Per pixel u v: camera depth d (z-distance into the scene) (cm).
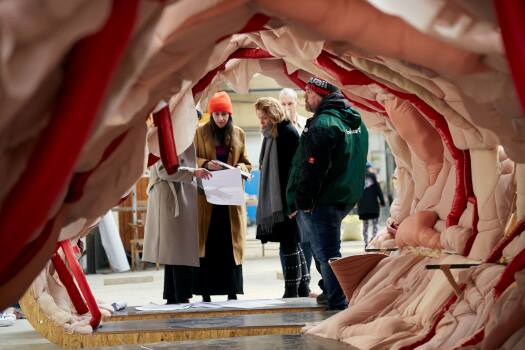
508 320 347
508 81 268
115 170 280
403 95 478
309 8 232
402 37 241
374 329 484
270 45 385
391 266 555
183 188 729
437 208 550
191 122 440
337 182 632
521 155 370
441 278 475
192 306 696
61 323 566
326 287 649
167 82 252
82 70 156
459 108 423
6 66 141
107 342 555
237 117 2102
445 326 426
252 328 562
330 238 637
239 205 762
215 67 553
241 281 773
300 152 654
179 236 725
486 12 202
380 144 2275
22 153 167
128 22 157
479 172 464
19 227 167
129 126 252
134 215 1394
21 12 139
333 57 469
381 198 1380
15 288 222
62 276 545
